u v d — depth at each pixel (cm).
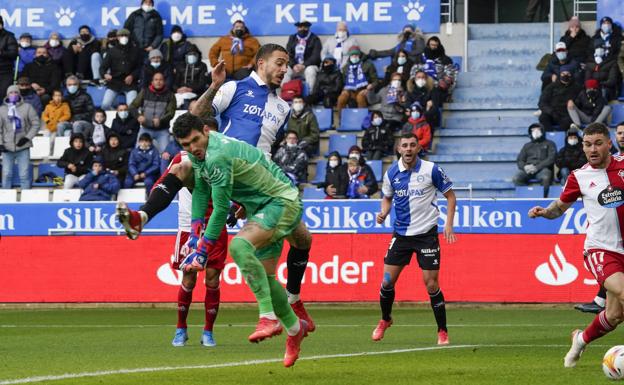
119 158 5694
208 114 2617
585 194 2281
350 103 6066
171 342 3180
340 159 5444
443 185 3128
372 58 6353
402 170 3130
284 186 2144
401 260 3130
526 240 4616
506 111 6075
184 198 3011
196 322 4009
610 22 5919
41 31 6750
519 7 6825
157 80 5825
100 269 4881
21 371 2311
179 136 2031
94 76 6419
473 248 4647
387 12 6475
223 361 2534
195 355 2716
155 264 4847
